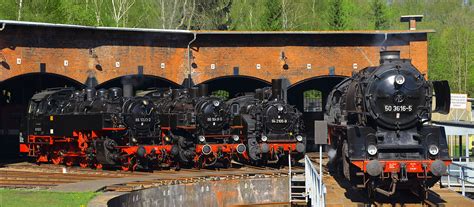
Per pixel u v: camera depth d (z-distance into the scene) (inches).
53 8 2263.8
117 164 1203.2
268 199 1034.1
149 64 1461.6
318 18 3011.8
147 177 1039.0
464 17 3762.3
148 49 1460.4
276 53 1525.6
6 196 766.5
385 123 805.2
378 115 804.0
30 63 1321.4
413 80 809.5
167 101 1336.1
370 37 1529.3
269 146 1257.4
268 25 2454.5
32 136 1407.5
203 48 1507.1
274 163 1301.7
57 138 1333.7
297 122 1293.1
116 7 2625.5
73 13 2373.3
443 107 840.3
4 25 1254.9
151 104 1245.7
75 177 1029.2
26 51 1316.4
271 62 1525.6
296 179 1021.8
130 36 1439.5
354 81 885.8
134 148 1192.2
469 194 1069.1
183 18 2534.5
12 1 2191.2
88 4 2596.0
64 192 813.2
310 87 1866.4
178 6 2657.5
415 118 807.7
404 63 823.1
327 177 1034.1
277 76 1525.6
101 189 861.2
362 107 824.3
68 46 1373.0
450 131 1250.6
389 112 804.6
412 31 1497.3
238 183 1018.1
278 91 1322.6
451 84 3280.0
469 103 1973.4
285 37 1523.1
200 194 968.9
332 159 1036.5
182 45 1498.5
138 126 1218.0
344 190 898.7
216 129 1262.3
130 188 869.2
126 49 1437.0
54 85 1760.6
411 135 808.3
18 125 1631.4
